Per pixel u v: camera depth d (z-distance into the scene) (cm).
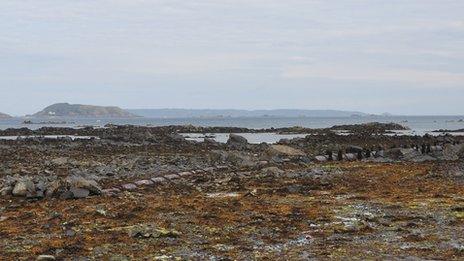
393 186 3098
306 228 1912
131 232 1777
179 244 1667
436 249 1589
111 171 3647
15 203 2439
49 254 1527
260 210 2278
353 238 1747
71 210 2252
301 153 5512
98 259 1483
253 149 6738
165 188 3036
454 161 4753
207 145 7369
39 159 4834
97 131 12456
